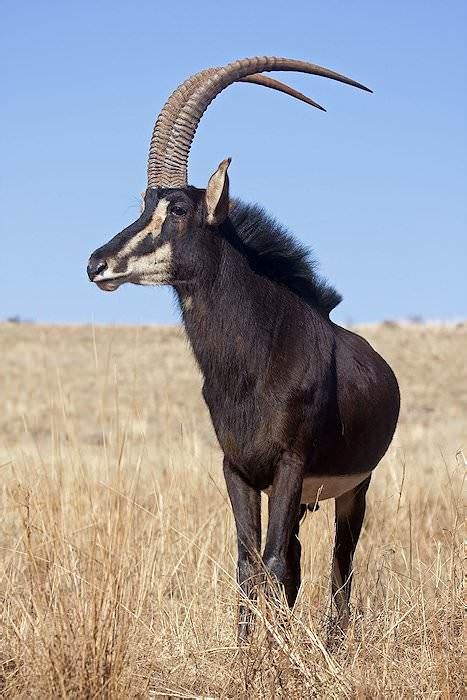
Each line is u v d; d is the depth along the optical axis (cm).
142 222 1734
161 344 12644
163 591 1852
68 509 2125
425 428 7044
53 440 2334
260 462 1742
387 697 1399
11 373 10825
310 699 1405
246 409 1739
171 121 1814
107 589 1459
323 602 1922
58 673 1341
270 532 1700
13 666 1493
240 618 1642
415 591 1720
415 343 12912
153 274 1733
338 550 2003
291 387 1727
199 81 1825
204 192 1761
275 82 1928
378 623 1670
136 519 2094
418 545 2112
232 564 2044
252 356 1734
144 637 1611
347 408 1844
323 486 1872
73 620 1439
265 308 1761
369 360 1967
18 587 1834
